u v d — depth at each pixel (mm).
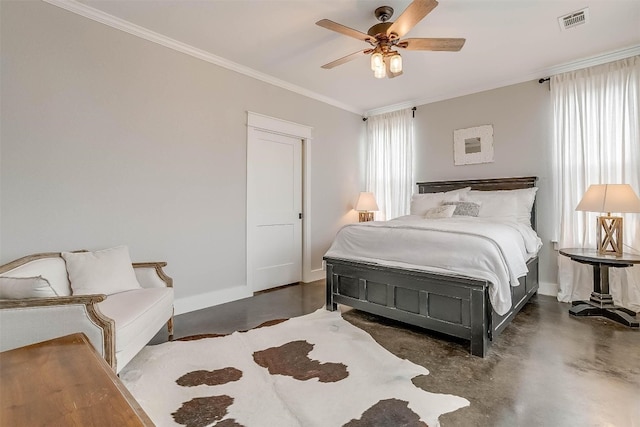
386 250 2754
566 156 3551
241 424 1493
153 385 1833
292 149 4328
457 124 4438
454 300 2316
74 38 2459
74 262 2201
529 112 3857
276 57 3381
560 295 3488
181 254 3117
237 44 3102
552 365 2057
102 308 1919
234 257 3566
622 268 3199
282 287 4168
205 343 2418
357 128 5277
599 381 1859
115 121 2678
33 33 2277
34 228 2287
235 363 2105
